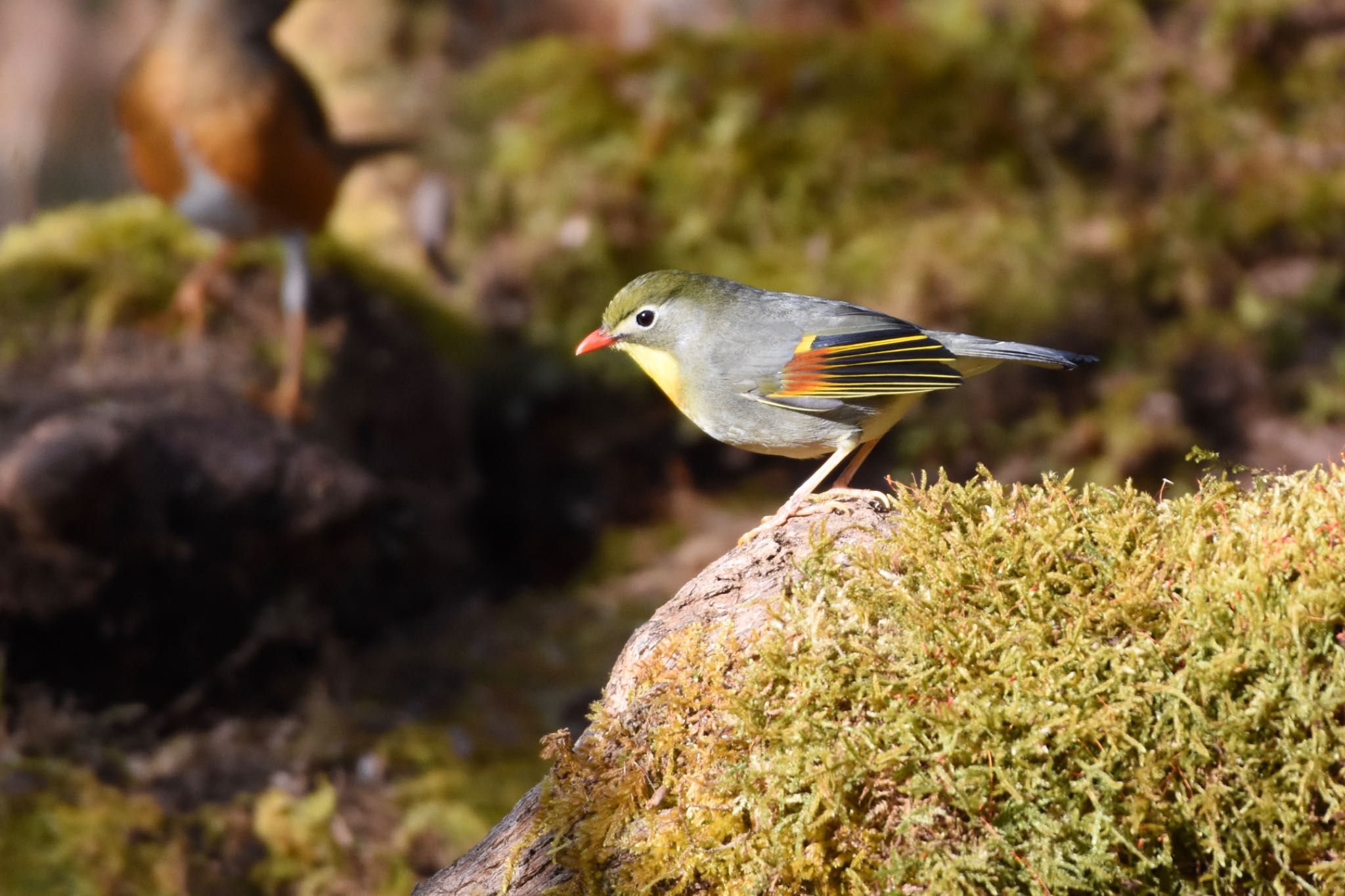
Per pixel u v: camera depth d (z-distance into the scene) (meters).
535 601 12.34
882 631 3.49
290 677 10.16
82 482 9.03
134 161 10.00
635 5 17.77
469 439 13.17
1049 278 13.23
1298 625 3.13
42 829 8.25
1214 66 14.38
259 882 8.27
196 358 10.86
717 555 12.43
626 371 13.57
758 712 3.43
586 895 3.50
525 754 9.74
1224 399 12.83
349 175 10.69
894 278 13.16
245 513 9.81
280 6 9.80
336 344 11.72
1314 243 13.59
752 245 13.86
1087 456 12.47
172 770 9.05
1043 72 14.40
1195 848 3.18
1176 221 13.64
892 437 12.80
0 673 9.04
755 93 14.48
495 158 14.91
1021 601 3.42
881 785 3.30
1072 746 3.19
